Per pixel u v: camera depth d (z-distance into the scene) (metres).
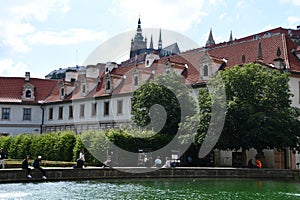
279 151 43.16
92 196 22.77
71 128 74.69
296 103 49.09
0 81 82.75
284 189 27.58
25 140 51.69
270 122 38.03
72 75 81.31
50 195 22.83
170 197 22.95
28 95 81.19
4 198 21.41
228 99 40.38
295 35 83.94
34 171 29.83
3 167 34.94
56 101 78.19
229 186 29.16
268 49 54.97
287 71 48.47
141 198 22.34
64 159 46.44
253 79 40.72
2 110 79.38
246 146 39.94
